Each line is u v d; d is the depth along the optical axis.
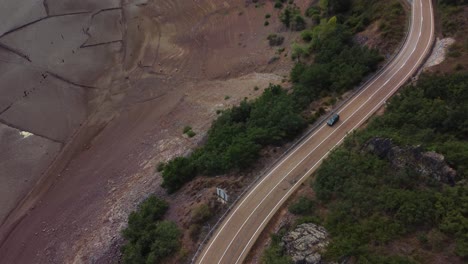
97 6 140.88
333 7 109.75
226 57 120.94
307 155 71.75
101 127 106.81
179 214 68.00
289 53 112.12
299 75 94.44
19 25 132.88
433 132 61.84
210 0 141.88
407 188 54.03
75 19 136.25
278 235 56.91
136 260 62.75
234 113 87.38
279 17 126.69
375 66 84.94
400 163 56.88
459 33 82.31
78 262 73.00
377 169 57.97
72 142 103.69
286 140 75.56
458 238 45.69
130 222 69.88
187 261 59.75
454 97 67.12
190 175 76.25
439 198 49.97
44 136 104.75
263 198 65.62
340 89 83.12
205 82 114.69
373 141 61.72
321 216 56.03
